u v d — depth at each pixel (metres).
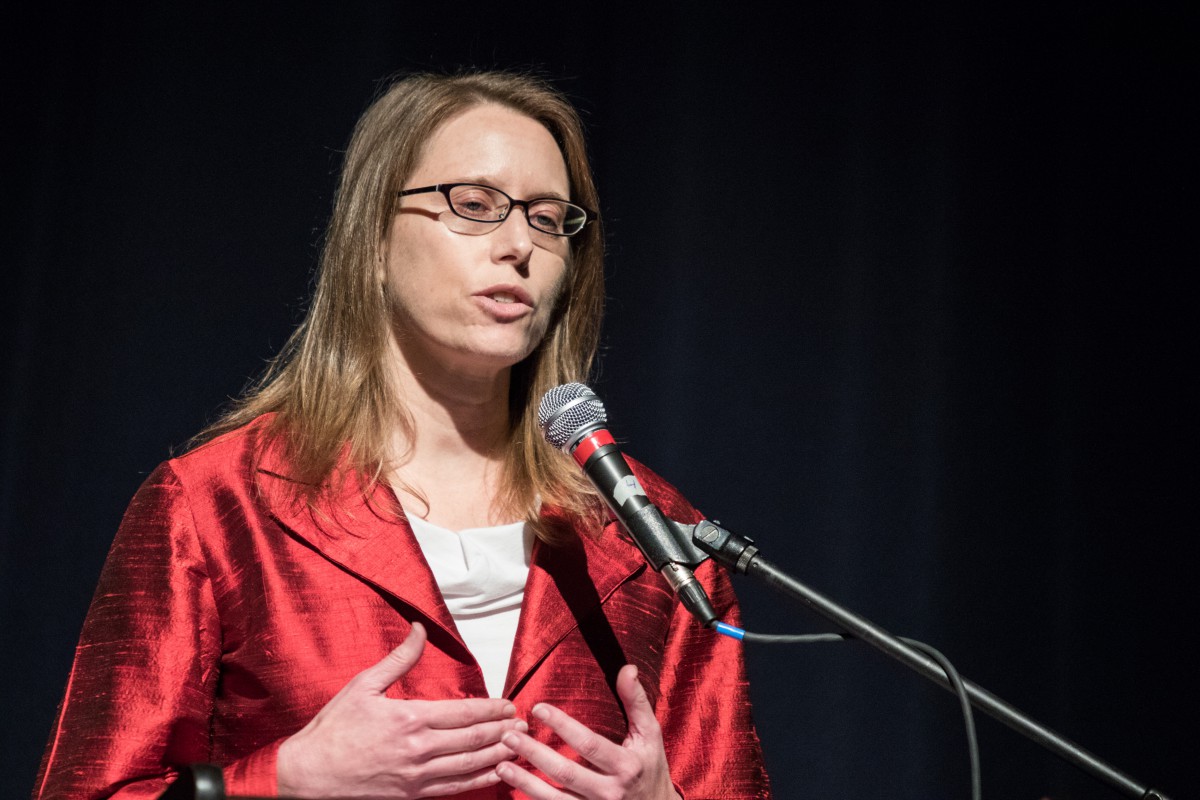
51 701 10.98
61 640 11.10
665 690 6.80
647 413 13.20
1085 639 13.46
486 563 6.30
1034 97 14.43
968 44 14.46
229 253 12.05
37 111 11.88
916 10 14.48
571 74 13.32
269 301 12.05
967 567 13.47
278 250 12.16
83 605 11.20
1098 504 13.77
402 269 6.69
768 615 12.98
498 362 6.55
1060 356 14.02
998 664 13.28
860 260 13.93
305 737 5.33
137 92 12.12
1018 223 14.23
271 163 12.30
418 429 6.77
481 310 6.48
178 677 5.82
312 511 6.19
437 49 12.81
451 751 5.26
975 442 13.75
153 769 5.68
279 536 6.14
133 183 11.97
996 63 14.46
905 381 13.77
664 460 13.13
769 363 13.55
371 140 7.05
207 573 6.09
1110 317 14.11
